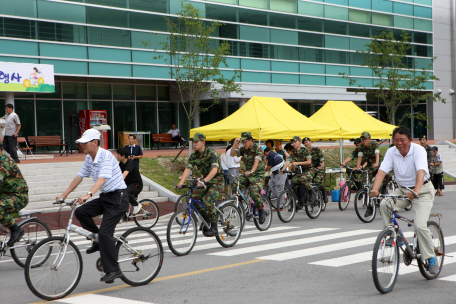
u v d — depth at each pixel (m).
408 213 11.95
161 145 27.92
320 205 11.67
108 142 26.67
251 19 28.53
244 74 28.17
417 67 36.78
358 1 33.44
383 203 5.38
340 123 17.03
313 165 12.41
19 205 6.61
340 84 32.44
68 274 5.31
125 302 4.96
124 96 27.27
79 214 5.40
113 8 24.06
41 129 24.52
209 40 21.70
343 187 13.10
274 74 29.39
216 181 7.69
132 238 5.64
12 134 15.62
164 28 25.64
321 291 5.20
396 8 35.53
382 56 28.06
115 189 5.43
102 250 5.33
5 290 5.71
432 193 5.51
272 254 7.28
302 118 15.38
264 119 14.08
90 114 24.62
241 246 8.03
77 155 21.73
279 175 12.26
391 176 11.79
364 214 10.66
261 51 28.92
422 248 5.43
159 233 10.06
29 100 24.17
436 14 38.12
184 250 7.41
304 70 30.73
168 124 28.98
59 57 22.66
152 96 28.31
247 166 9.64
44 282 5.11
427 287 5.28
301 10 30.67
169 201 15.30
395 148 5.52
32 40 21.97
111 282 5.35
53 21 22.48
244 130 13.63
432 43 37.72
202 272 6.22
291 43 30.20
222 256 7.23
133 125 27.59
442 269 6.09
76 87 25.58
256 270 6.25
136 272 5.64
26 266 4.98
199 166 7.71
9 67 19.45
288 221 10.89
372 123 17.77
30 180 14.84
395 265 5.22
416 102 29.00
